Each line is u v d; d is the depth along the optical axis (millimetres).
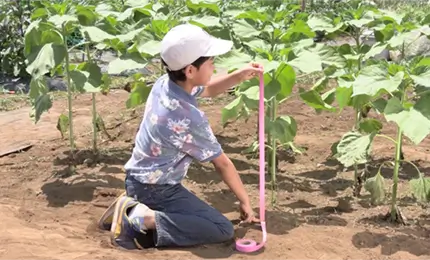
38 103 4391
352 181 4520
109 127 5527
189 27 3520
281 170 4711
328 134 5457
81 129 5520
